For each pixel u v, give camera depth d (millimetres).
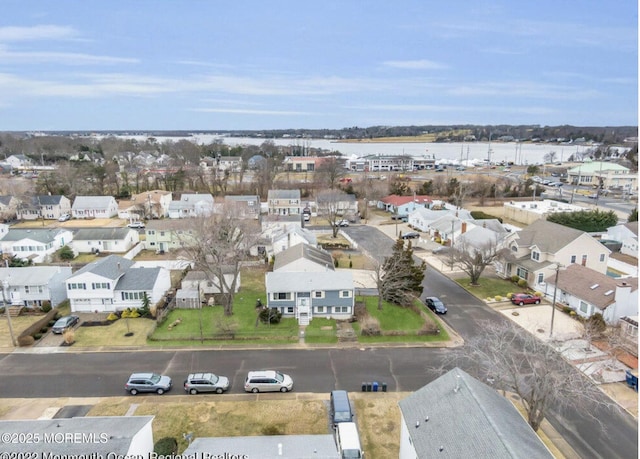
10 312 41250
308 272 41406
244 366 31703
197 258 42875
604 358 31406
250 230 48594
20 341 34625
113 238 60875
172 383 29469
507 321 38594
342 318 39719
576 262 46438
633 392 27797
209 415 26062
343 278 40406
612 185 114500
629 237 58625
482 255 49375
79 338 36188
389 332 36156
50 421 21344
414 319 39219
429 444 18328
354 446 21172
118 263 44781
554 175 140375
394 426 25031
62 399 27781
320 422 25422
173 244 62031
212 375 29109
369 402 27266
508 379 23359
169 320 39531
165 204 85062
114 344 35156
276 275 40875
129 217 79438
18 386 29234
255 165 134500
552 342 26859
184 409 26672
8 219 80500
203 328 37562
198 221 49250
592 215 67875
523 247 49938
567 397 23516
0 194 91000
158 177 112000
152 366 31797
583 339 33500
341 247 63562
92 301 41469
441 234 67000
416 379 29844
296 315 39438
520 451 15969
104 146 188375
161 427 24922
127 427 20516
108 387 29141
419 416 20312
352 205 83750
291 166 153750
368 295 45406
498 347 25125
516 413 20531
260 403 27281
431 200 88000
